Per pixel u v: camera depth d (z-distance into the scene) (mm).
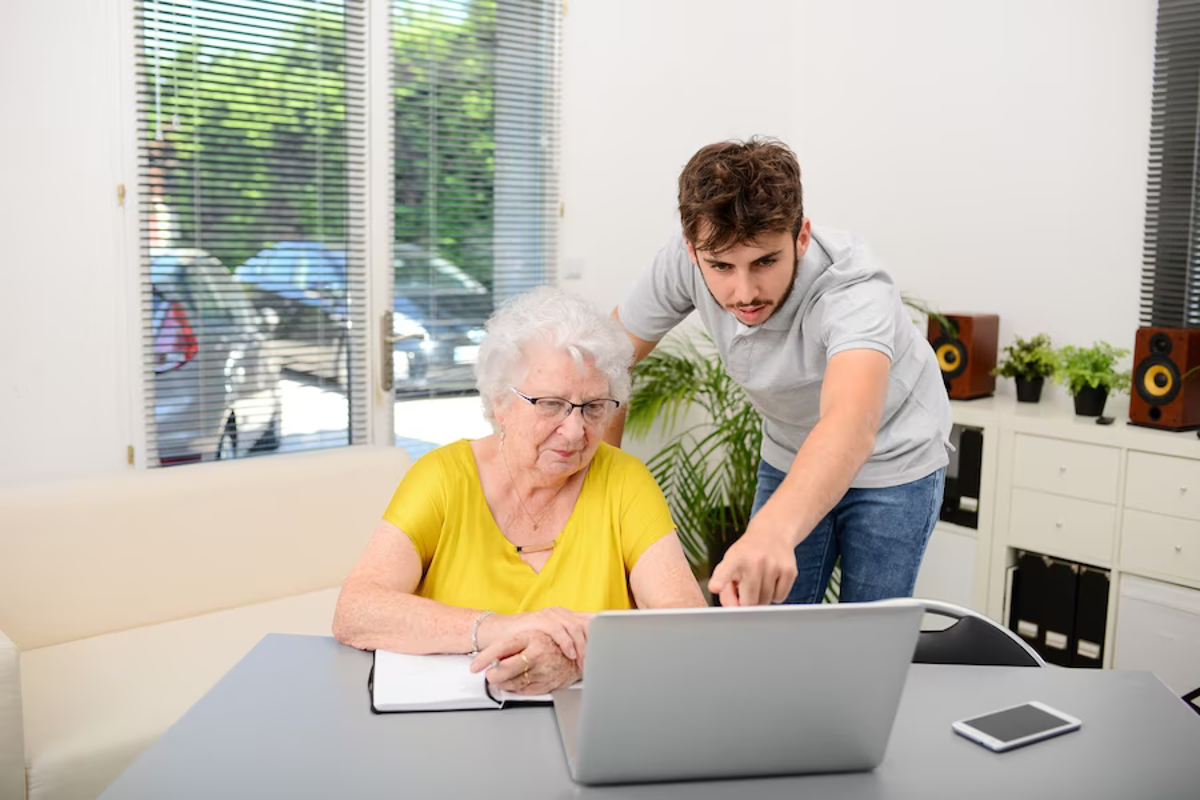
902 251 3994
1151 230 3316
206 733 1153
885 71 3982
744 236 1583
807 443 1542
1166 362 3043
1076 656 3240
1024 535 3299
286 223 3174
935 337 3611
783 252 1646
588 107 3764
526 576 1617
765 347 2002
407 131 3387
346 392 3354
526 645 1291
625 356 1618
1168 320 3307
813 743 1089
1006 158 3672
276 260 3168
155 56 2887
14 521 2471
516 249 3672
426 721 1196
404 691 1257
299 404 3264
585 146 3777
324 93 3197
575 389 1535
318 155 3211
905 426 2096
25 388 2770
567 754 1108
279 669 1337
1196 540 2938
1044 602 3293
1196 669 2975
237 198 3074
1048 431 3209
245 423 3166
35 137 2715
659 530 1626
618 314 2209
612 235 3895
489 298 3639
